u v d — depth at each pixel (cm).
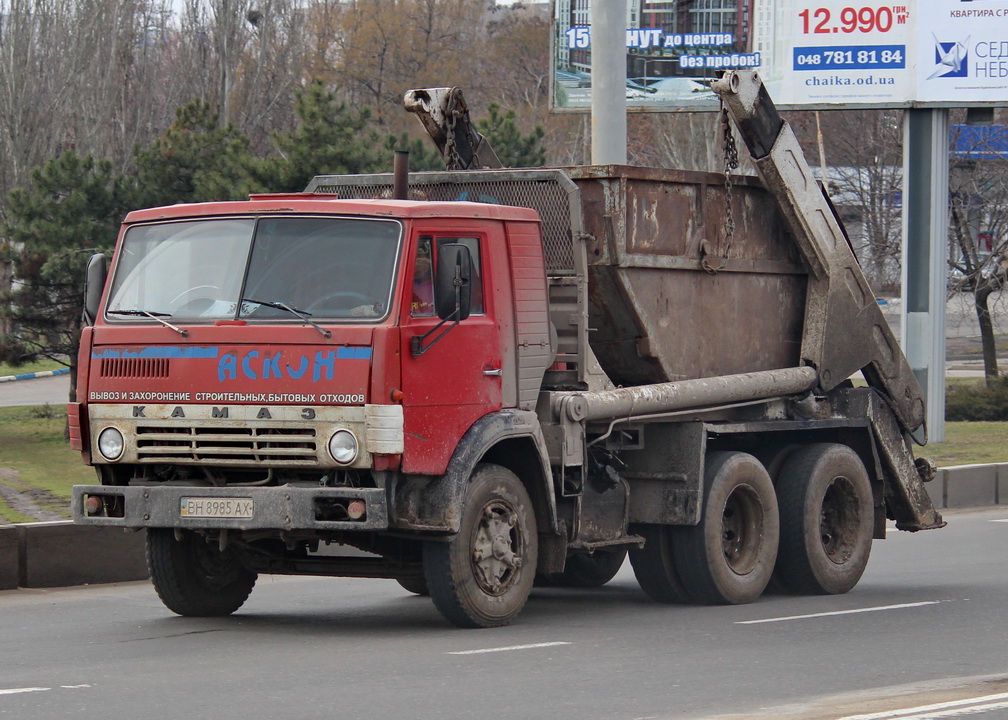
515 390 1109
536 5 7812
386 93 7662
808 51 2734
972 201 4006
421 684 850
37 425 3316
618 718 757
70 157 2747
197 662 933
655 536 1291
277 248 1058
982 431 3008
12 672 902
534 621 1151
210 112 2920
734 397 1314
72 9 5138
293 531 1056
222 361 1034
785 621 1153
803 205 1391
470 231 1084
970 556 1684
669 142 5312
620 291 1236
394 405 1004
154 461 1055
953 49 2695
